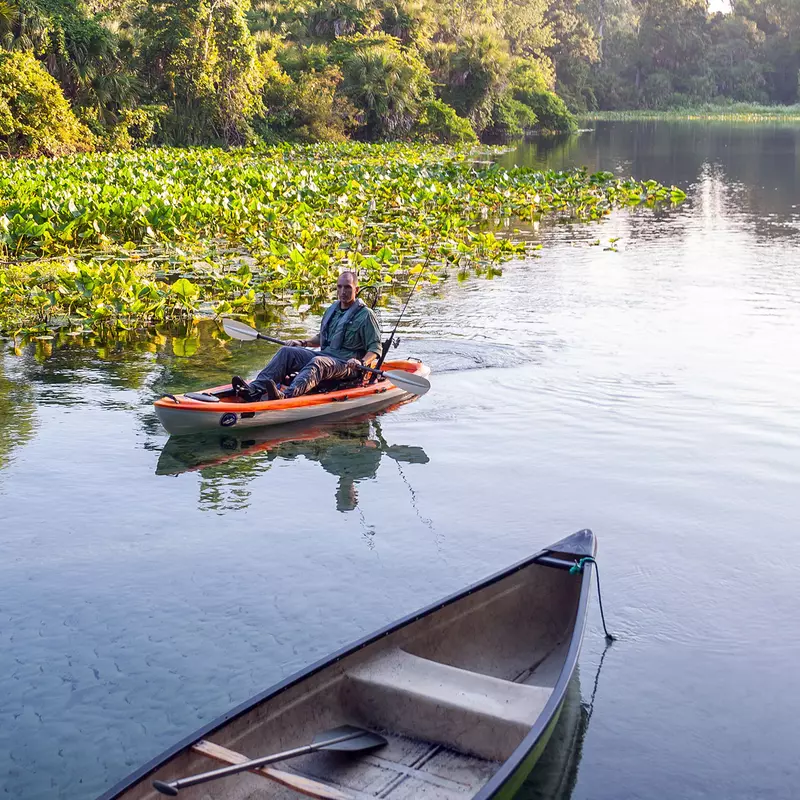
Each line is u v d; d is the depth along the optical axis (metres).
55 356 11.22
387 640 4.44
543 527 6.56
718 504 6.85
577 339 11.57
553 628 4.98
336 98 51.41
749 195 29.05
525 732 3.96
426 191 23.09
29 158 34.69
